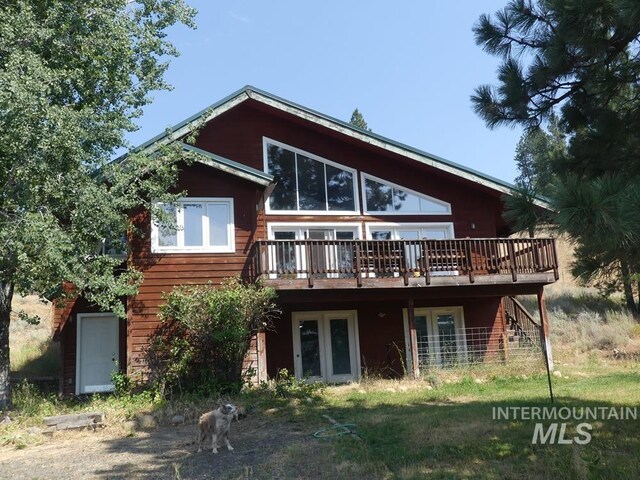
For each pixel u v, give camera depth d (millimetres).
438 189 17312
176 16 13586
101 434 9688
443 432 8062
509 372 14492
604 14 6402
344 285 14016
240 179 14617
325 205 16562
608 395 10703
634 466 5969
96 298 11469
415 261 14969
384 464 6656
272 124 16734
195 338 12656
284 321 16219
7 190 10891
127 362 13352
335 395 12266
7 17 11008
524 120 7965
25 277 10438
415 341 14703
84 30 12266
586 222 4574
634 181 5066
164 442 8727
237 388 12273
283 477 6414
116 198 11617
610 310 23703
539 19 7574
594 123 7270
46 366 19625
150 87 12984
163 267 13789
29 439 9344
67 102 12453
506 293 15523
